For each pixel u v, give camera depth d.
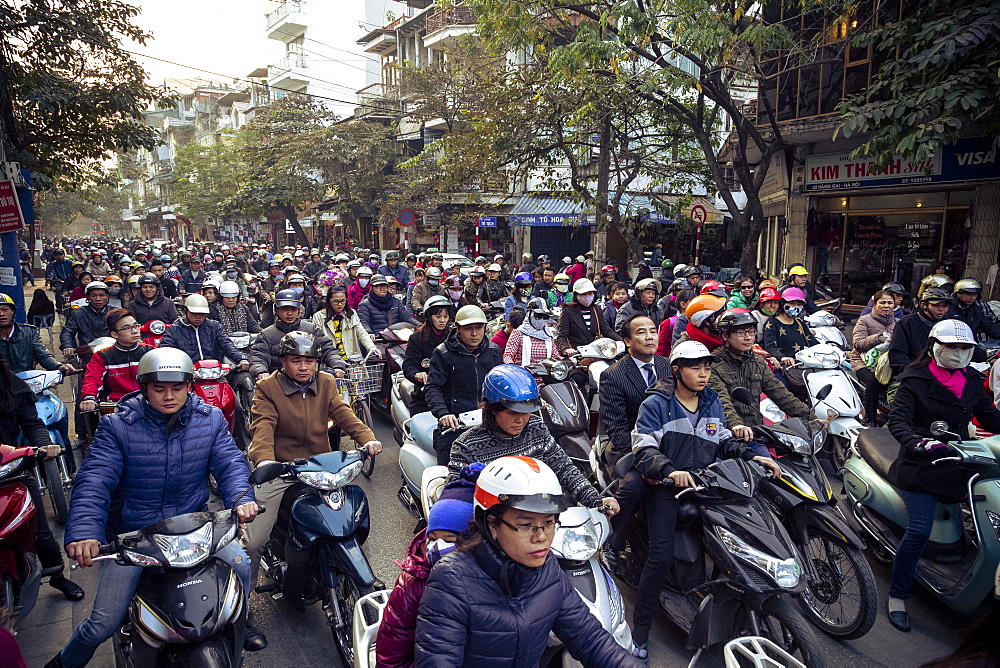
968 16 8.49
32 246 20.52
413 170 29.83
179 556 2.99
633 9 11.63
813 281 16.62
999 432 4.29
